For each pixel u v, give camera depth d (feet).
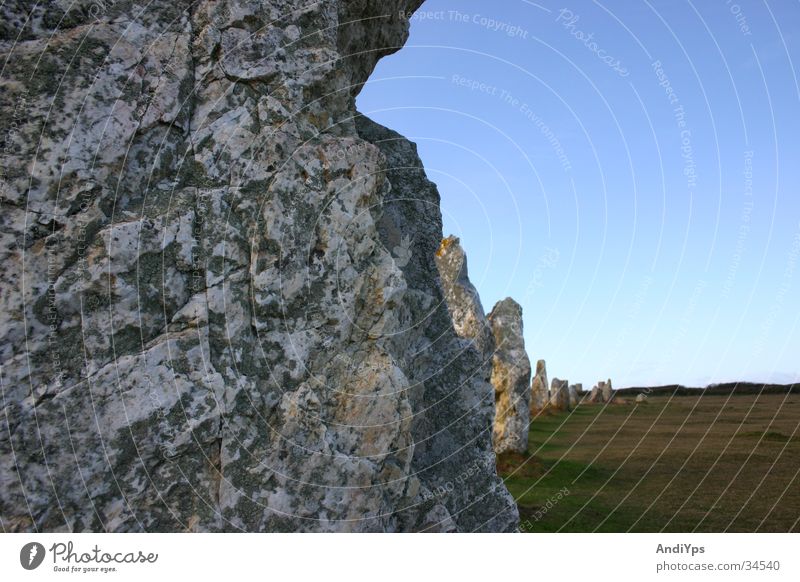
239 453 11.84
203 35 13.19
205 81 13.17
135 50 12.37
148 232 11.71
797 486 29.25
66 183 11.16
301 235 13.14
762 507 26.48
